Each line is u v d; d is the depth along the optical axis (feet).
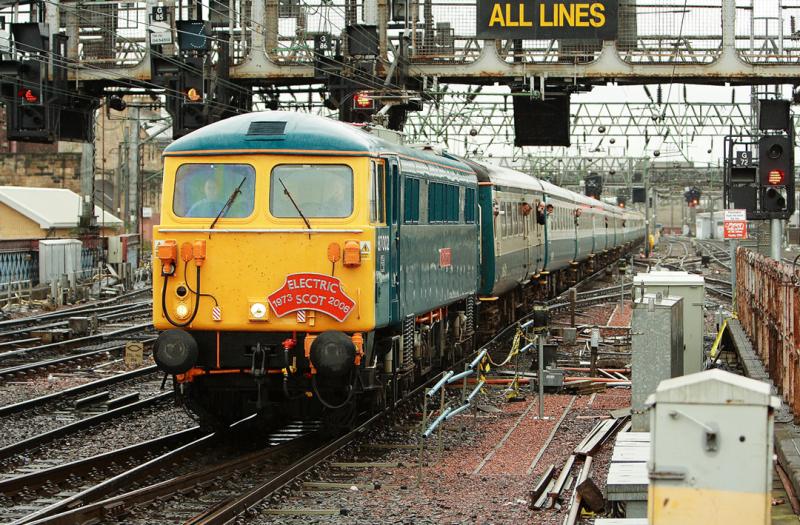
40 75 261.03
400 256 132.67
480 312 223.92
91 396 157.79
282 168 120.98
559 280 365.20
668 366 116.67
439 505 98.48
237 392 128.77
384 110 213.05
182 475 109.09
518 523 92.22
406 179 136.15
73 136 283.59
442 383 122.72
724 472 59.31
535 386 170.81
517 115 274.57
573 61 268.21
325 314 118.52
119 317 294.46
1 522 91.20
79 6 275.59
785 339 127.03
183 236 121.19
